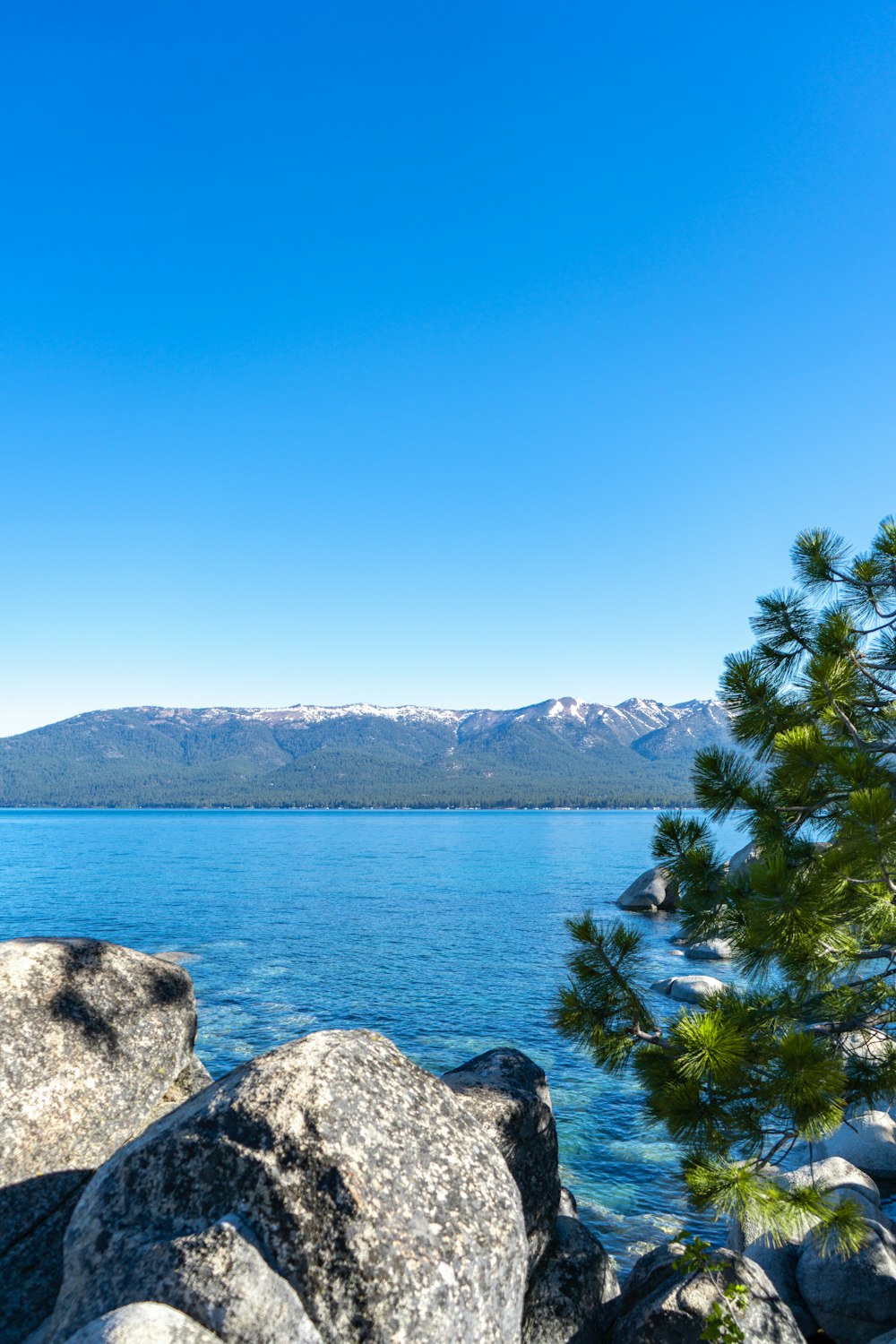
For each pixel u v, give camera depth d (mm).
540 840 164625
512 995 31953
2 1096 6680
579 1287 7664
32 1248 6199
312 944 43469
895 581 9195
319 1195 5047
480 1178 5734
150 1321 4129
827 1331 9758
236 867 95750
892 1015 7504
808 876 7332
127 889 71062
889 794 6840
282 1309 4562
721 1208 6945
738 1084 7008
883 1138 14859
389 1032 26547
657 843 9078
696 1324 6762
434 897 66312
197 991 32469
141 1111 7312
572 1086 21422
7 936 45344
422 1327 4812
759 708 8898
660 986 31875
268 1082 5617
